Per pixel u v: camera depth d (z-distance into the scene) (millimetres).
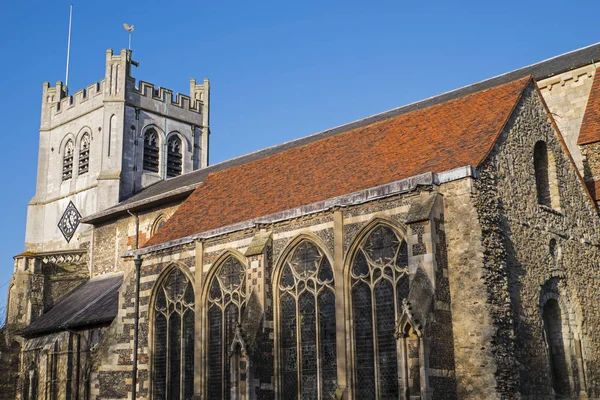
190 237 32656
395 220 25719
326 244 27781
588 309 28453
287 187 32344
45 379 44000
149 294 34031
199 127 69125
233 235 31219
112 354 34562
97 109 63938
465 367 23234
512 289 24812
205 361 31062
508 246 25281
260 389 27703
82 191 63438
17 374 48594
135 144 63031
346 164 31188
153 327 33781
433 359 22750
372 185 27719
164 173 64812
